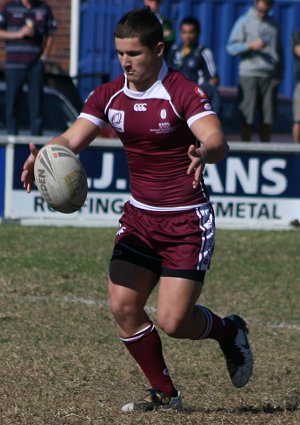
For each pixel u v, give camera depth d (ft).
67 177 51.21
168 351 69.46
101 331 73.82
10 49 120.06
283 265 98.22
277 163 116.16
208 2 188.65
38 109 121.80
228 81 191.01
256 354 68.85
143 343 53.67
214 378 63.31
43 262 95.76
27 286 86.58
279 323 77.87
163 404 54.19
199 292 52.11
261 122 135.64
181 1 188.24
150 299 85.20
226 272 94.48
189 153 46.93
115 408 54.75
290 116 152.05
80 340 71.10
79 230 113.29
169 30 118.62
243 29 133.49
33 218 115.03
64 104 128.67
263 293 87.45
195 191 51.90
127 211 53.57
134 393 58.90
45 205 115.14
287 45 193.36
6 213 114.42
